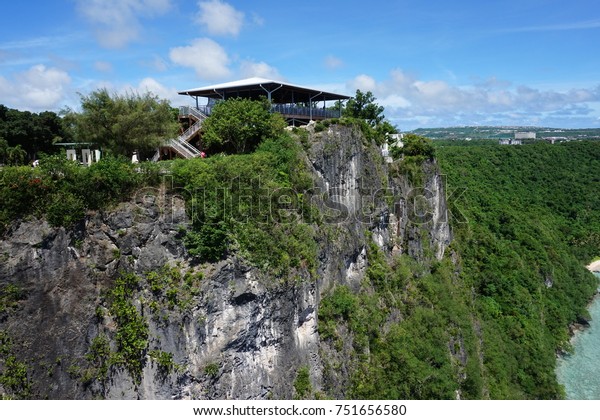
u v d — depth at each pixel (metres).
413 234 51.25
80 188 24.50
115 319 24.59
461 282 59.12
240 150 37.56
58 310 23.41
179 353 24.88
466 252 67.50
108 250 24.80
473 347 48.06
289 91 49.34
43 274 23.25
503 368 51.16
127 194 25.77
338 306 34.78
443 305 48.38
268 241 28.86
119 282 24.72
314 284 31.94
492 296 63.00
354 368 34.69
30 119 47.06
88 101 35.06
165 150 40.38
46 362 22.83
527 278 67.06
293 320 30.06
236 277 26.81
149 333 24.83
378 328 38.84
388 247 48.12
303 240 31.83
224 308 26.28
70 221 23.97
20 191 23.19
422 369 38.72
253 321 27.30
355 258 40.81
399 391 36.69
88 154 36.06
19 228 23.02
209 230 26.31
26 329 22.59
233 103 37.41
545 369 53.88
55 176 24.34
